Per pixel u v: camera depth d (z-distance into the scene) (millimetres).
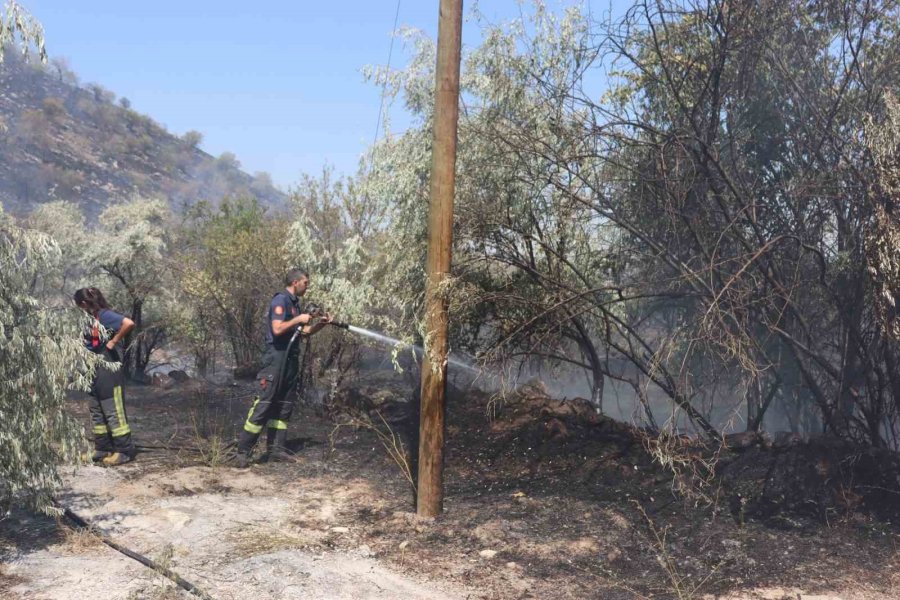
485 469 6344
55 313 4742
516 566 4488
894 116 4941
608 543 4777
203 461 6625
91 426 8062
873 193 5074
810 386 5996
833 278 5758
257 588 4160
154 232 13797
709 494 5441
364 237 8359
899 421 5891
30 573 4234
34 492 4664
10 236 4578
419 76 6812
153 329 13695
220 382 11641
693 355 5969
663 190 5828
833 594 4117
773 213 5914
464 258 6297
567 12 6453
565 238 6453
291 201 9367
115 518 5188
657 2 5645
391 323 6492
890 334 5145
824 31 5598
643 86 6234
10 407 4496
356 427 7863
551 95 6223
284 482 6145
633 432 6484
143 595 3996
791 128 5836
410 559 4605
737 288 5344
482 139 6199
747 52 5574
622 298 5906
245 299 11594
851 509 5164
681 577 4324
